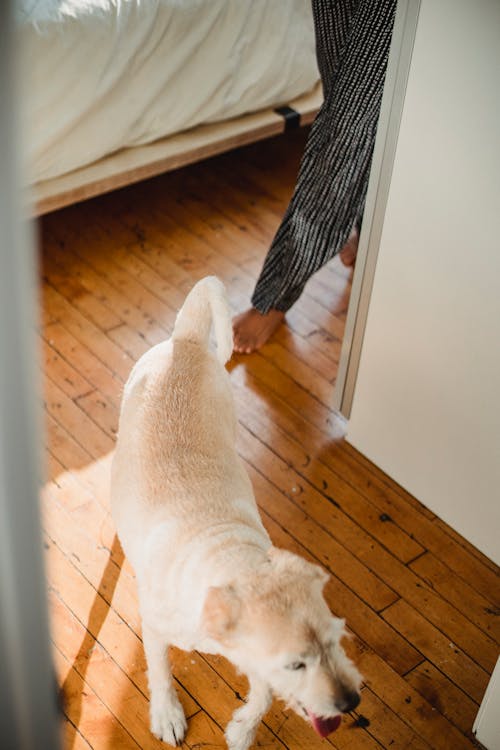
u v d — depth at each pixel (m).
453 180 1.66
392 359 2.04
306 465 2.26
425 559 2.07
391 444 2.19
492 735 1.67
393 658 1.86
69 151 2.54
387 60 1.89
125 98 2.59
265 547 1.45
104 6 2.41
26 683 0.46
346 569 2.03
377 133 1.78
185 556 1.39
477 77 1.51
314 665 1.22
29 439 0.38
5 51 0.31
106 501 2.11
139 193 3.16
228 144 2.96
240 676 1.80
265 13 2.79
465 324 1.79
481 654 1.89
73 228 2.97
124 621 1.87
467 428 1.93
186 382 1.65
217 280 1.66
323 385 2.50
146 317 2.65
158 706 1.67
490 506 1.99
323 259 2.32
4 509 0.39
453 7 1.49
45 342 2.53
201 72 2.74
